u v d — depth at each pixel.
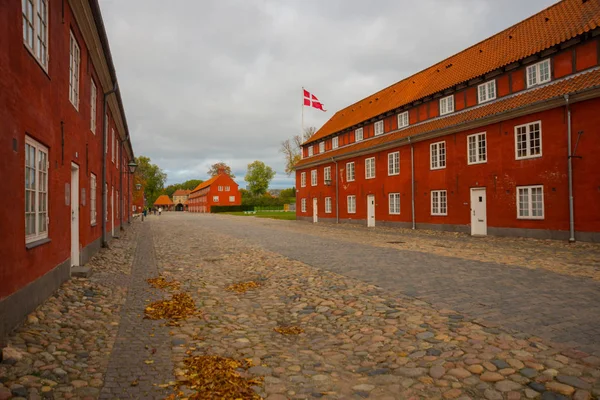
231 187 102.25
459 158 21.98
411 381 3.93
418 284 8.25
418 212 25.17
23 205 5.27
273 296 7.75
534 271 9.50
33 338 4.76
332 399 3.60
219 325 5.86
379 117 30.08
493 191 19.94
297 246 16.20
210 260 12.58
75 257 9.73
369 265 10.84
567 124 16.34
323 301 7.18
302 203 42.81
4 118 4.62
